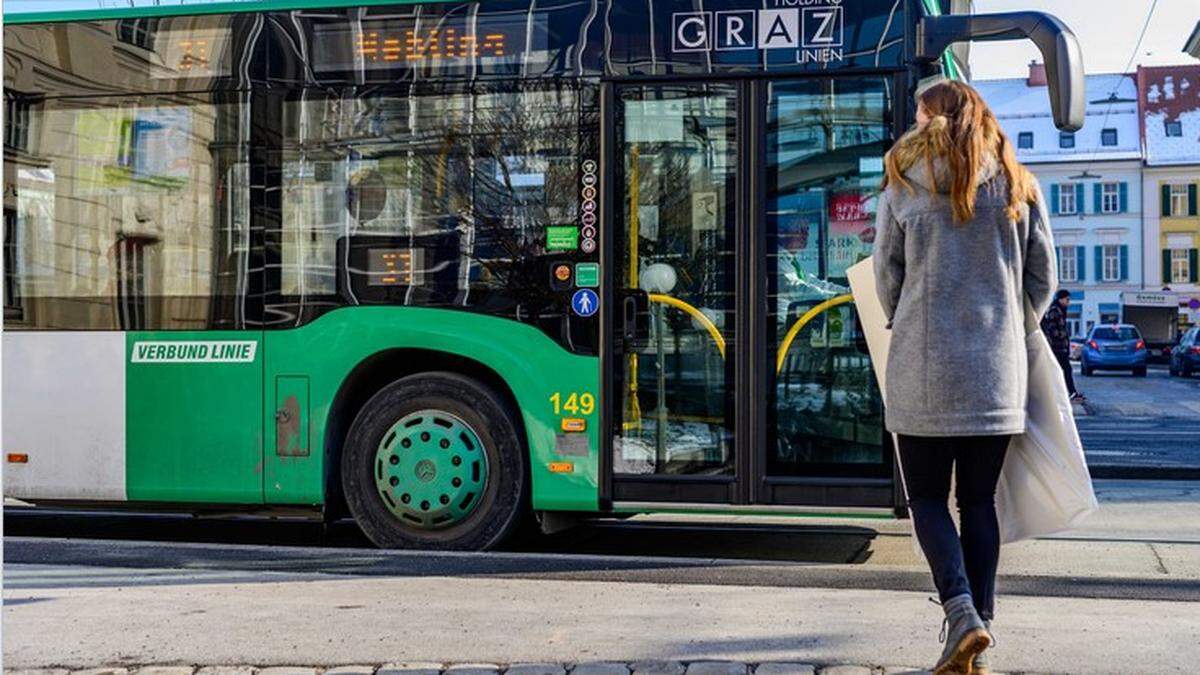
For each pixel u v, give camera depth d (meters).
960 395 4.04
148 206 7.13
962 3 7.43
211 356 7.02
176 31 7.15
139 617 4.95
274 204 6.99
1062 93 6.08
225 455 6.99
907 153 4.16
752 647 4.42
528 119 6.79
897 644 4.46
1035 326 4.30
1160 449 14.09
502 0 6.86
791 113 6.62
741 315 6.61
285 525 8.44
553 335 6.71
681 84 6.69
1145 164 80.75
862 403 6.51
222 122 7.07
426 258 6.84
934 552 4.08
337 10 6.99
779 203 6.61
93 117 7.22
